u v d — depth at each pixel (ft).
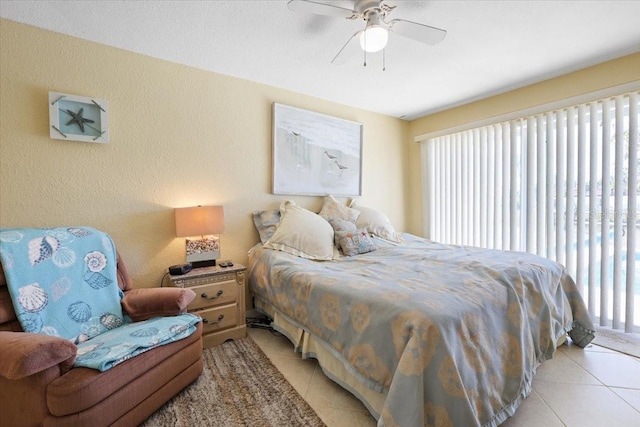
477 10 5.72
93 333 5.15
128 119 7.11
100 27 6.17
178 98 7.79
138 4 5.46
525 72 8.45
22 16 5.77
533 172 9.34
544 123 9.07
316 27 6.23
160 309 5.69
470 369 3.91
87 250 5.65
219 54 7.36
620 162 7.66
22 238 4.92
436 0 5.41
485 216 10.63
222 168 8.52
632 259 7.54
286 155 9.62
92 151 6.71
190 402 5.03
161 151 7.57
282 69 8.23
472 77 8.77
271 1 5.42
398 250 8.63
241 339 7.50
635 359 6.47
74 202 6.53
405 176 13.34
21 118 5.98
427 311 4.00
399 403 3.58
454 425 3.57
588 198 8.24
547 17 5.95
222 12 5.72
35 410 3.58
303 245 8.23
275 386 5.52
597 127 8.05
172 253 7.75
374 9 5.23
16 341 3.58
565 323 6.55
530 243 9.38
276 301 7.04
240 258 8.86
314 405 5.02
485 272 5.67
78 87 6.52
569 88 8.44
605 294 7.95
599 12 5.80
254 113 9.05
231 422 4.61
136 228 7.27
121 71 7.01
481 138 10.67
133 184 7.21
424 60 7.73
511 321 4.85
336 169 10.87
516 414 4.78
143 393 4.42
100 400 3.78
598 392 5.34
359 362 4.55
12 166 5.92
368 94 10.14
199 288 6.97
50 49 6.23
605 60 7.75
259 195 9.21
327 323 5.35
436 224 12.41
